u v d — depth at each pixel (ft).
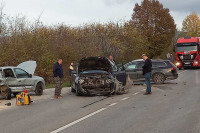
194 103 37.04
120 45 107.65
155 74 64.18
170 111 32.19
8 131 24.99
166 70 63.93
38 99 46.26
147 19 168.96
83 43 91.04
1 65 67.97
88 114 31.73
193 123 26.18
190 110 32.45
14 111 35.60
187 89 52.75
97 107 36.35
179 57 119.44
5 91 46.42
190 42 117.80
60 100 44.24
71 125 26.53
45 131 24.53
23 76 49.65
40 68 73.67
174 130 23.88
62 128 25.39
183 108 33.78
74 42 88.53
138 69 65.16
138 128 24.76
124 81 52.37
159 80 64.13
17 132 24.57
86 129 24.79
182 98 41.83
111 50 106.52
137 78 65.00
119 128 24.90
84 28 106.42
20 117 31.42
